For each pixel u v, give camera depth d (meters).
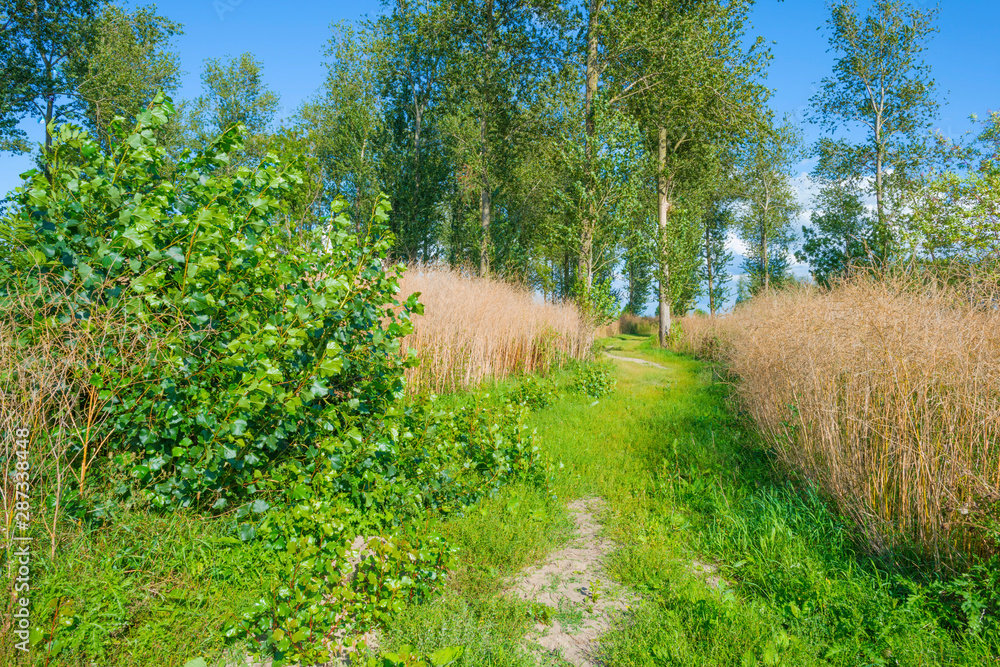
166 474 3.58
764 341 7.02
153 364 3.41
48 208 3.41
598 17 17.41
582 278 16.69
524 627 3.13
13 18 18.80
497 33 20.67
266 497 3.89
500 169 23.08
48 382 3.15
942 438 3.75
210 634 2.81
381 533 3.74
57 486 3.06
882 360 4.20
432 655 2.74
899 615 3.10
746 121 20.06
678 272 22.92
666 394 10.72
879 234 16.95
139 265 3.44
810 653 2.87
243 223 4.13
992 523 3.28
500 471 4.96
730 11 18.98
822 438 4.71
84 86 20.39
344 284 4.25
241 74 30.73
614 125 16.53
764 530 4.24
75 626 2.68
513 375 11.50
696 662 2.81
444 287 9.97
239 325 3.88
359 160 26.47
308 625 2.76
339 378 4.60
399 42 26.03
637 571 3.79
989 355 3.80
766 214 31.09
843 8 24.12
